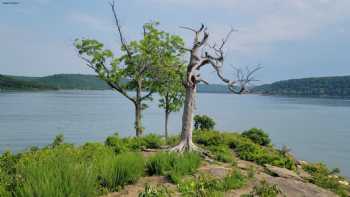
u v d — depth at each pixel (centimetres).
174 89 2777
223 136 2250
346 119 12550
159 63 2514
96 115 11656
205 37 1689
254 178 1206
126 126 8456
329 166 4231
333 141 6831
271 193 991
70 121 9388
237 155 1900
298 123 10725
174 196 914
